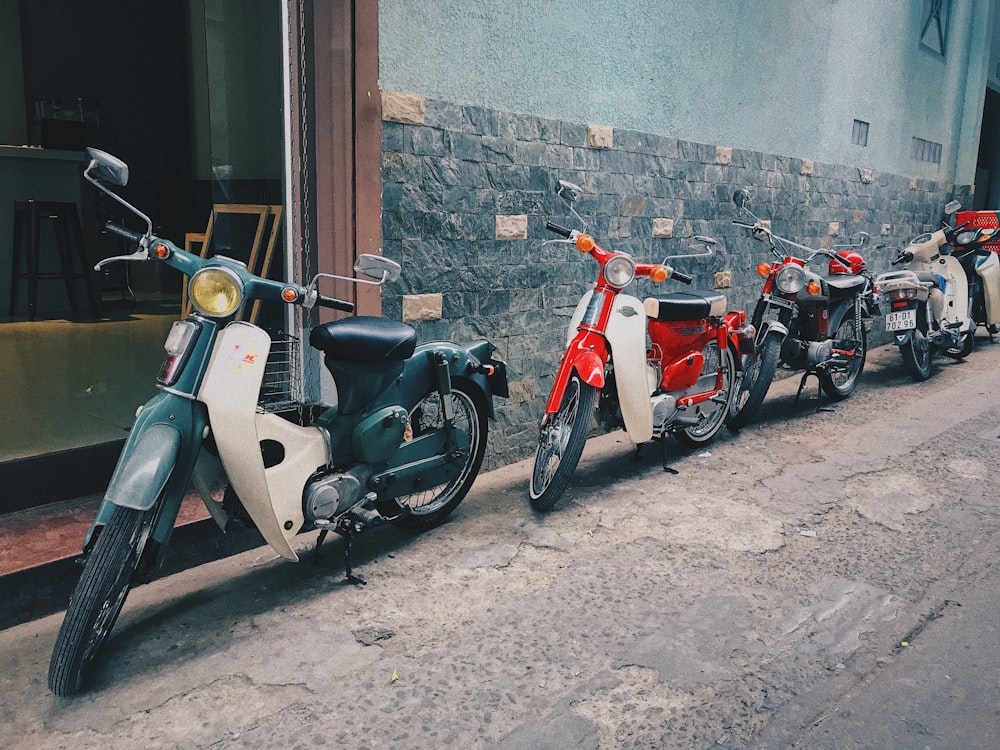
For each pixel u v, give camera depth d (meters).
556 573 3.25
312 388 3.65
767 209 6.70
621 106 5.14
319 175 3.63
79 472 3.46
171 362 2.61
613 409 4.22
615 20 4.98
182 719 2.32
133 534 2.37
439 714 2.36
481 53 4.20
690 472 4.50
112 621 2.55
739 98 6.20
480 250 4.31
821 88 7.21
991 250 8.68
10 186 6.81
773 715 2.36
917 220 9.45
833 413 5.83
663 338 4.37
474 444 3.74
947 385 6.75
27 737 2.23
